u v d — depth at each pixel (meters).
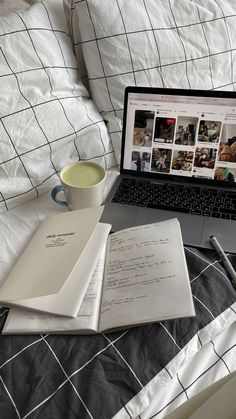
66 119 0.75
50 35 0.78
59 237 0.61
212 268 0.57
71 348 0.47
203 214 0.70
